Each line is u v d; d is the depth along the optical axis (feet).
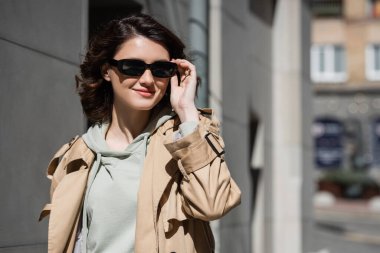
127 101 10.80
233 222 32.12
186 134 10.30
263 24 45.32
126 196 10.48
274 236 46.83
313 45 155.84
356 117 155.84
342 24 155.12
